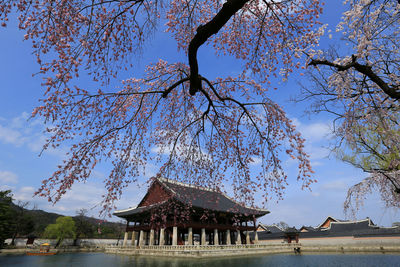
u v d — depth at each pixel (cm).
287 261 3075
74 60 468
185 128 801
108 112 596
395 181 735
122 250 4216
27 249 5091
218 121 822
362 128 604
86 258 3666
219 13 421
